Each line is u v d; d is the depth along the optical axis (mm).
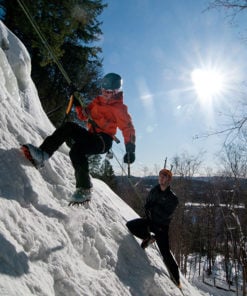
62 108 17828
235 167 18000
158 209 4582
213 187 24719
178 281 4520
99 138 3564
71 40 17156
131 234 4516
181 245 28219
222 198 23891
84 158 3518
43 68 16719
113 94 3662
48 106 17781
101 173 30391
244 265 18281
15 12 13531
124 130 3631
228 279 26828
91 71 18859
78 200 3459
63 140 3572
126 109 3686
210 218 30188
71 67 17984
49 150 3479
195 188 30547
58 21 14516
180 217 28172
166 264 4574
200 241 31094
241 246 18500
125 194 28266
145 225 4594
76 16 14898
